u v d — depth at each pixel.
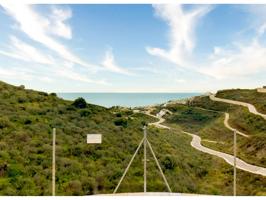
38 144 16.05
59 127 19.47
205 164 26.67
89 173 14.09
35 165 14.10
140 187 14.02
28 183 12.67
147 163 16.52
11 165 13.67
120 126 24.12
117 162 15.93
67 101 28.84
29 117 20.34
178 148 27.98
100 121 24.17
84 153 16.02
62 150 15.78
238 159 30.42
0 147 14.98
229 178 23.78
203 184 20.91
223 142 45.06
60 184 13.03
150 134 26.86
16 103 24.70
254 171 25.27
